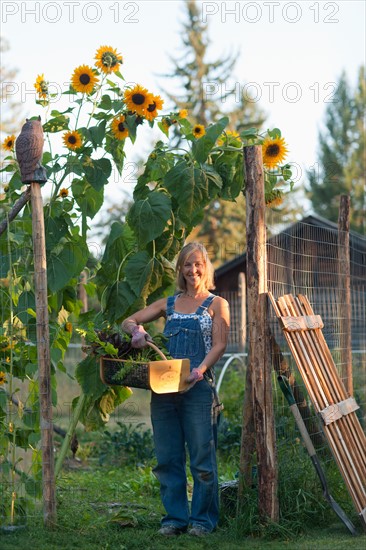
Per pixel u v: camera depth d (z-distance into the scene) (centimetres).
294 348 537
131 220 593
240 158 623
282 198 664
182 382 511
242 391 1135
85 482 758
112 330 546
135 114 602
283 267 584
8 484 534
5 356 558
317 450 585
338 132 4541
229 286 1938
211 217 3300
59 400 1282
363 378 871
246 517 525
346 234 722
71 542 493
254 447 552
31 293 579
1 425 550
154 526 549
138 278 600
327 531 536
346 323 712
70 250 602
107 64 599
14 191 605
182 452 535
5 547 474
